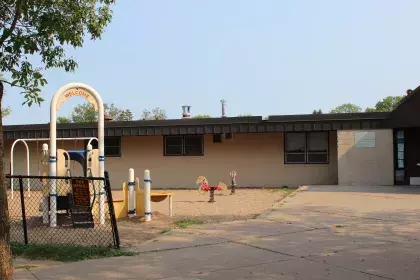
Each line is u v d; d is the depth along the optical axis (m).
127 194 11.34
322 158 20.34
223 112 23.30
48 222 10.32
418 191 15.38
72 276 6.09
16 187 21.36
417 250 7.09
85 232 9.31
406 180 18.16
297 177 20.55
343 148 18.45
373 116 18.30
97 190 10.38
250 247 7.55
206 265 6.48
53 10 8.47
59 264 6.82
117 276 6.04
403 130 18.31
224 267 6.34
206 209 13.05
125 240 8.46
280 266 6.32
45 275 6.16
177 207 13.71
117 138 22.28
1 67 8.07
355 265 6.27
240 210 12.57
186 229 9.35
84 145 21.94
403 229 8.78
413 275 5.75
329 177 20.20
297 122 19.11
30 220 10.83
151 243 8.05
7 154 22.97
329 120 18.77
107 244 8.04
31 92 7.02
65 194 10.58
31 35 8.18
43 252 7.40
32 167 22.48
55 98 10.22
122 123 20.73
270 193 17.77
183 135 21.70
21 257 7.37
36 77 7.25
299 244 7.68
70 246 7.73
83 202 9.10
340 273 5.90
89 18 9.13
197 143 21.58
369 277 5.70
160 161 21.86
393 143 18.25
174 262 6.69
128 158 22.12
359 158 18.28
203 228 9.40
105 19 9.35
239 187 20.98
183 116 22.97
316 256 6.83
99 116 10.52
